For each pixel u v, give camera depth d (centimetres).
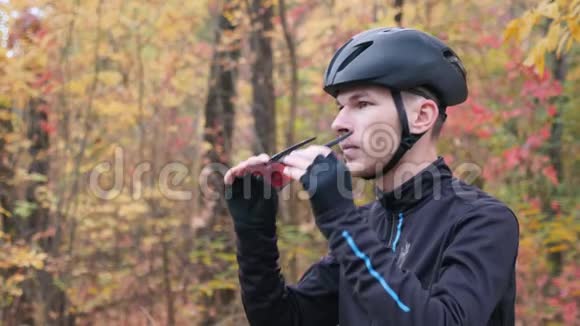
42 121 640
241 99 812
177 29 686
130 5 650
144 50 718
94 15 638
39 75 611
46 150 646
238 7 725
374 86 156
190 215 752
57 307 627
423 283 150
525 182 667
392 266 137
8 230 610
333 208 142
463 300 136
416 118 158
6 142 597
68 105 683
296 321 178
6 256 530
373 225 176
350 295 162
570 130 819
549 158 691
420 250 155
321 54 705
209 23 817
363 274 137
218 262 650
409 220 161
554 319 621
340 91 161
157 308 724
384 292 134
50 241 630
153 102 733
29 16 545
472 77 693
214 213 666
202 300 669
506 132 664
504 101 639
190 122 814
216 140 721
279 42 796
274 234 173
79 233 748
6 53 527
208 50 741
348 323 161
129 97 714
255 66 741
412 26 587
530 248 600
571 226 596
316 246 636
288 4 801
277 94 802
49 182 643
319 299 180
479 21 711
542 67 284
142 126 733
